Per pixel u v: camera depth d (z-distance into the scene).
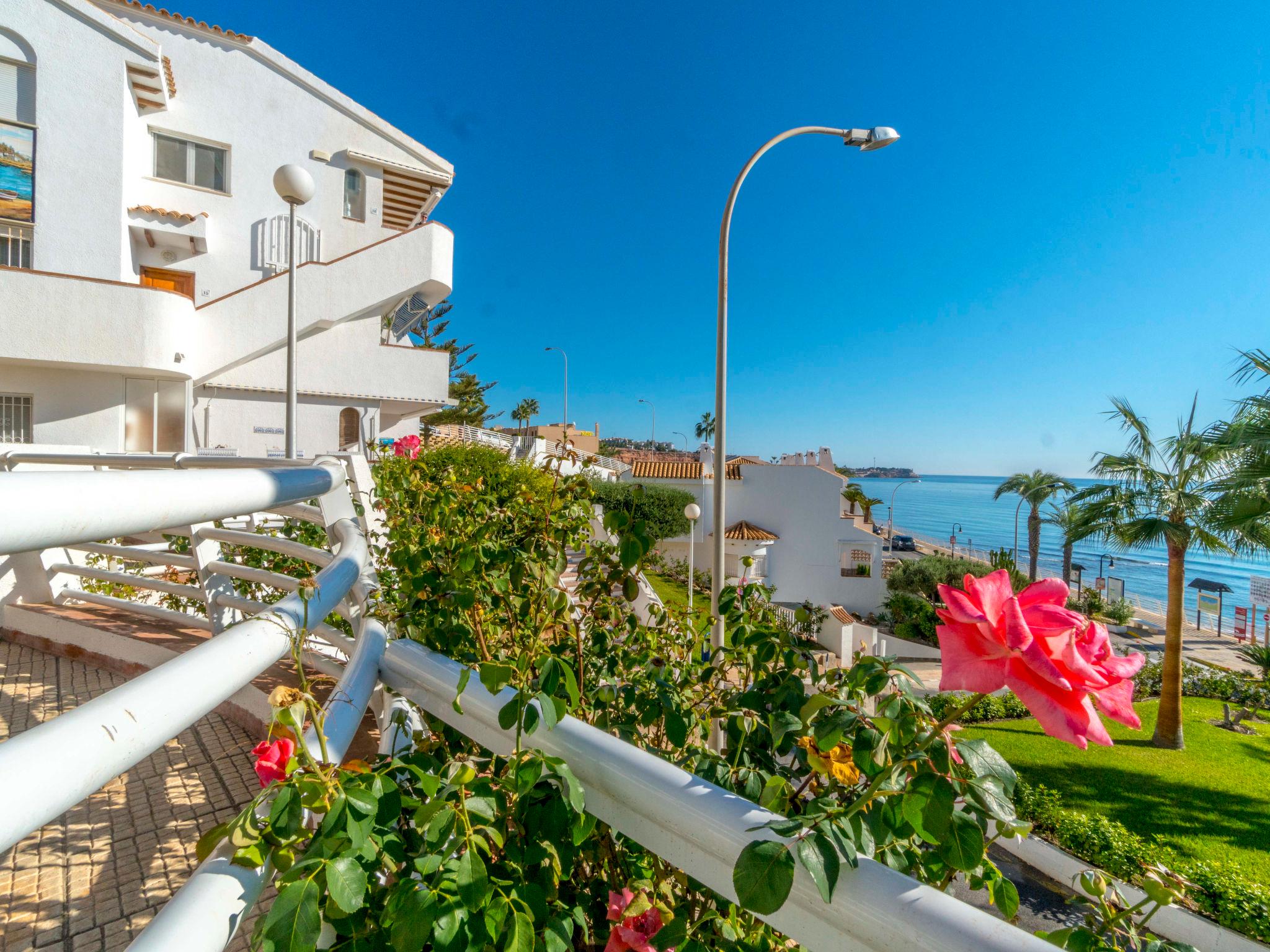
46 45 10.96
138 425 11.98
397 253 14.48
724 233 8.21
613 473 26.91
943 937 0.58
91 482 0.54
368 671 1.27
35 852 2.05
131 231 12.45
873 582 27.66
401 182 16.70
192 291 13.59
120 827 2.20
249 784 2.48
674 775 0.82
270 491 0.98
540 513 1.92
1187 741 12.48
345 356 15.53
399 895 0.75
